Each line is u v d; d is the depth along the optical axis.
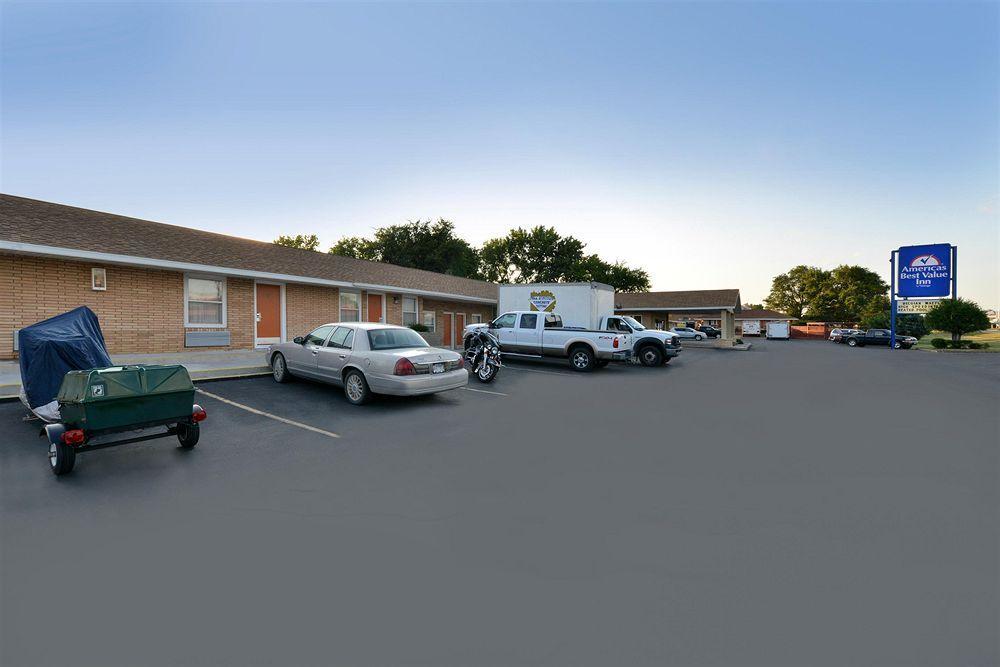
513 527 4.03
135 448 6.11
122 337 12.26
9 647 2.54
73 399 5.18
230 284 14.62
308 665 2.43
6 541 3.68
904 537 3.90
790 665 2.44
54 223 11.80
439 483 5.03
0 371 9.34
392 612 2.87
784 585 3.19
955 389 12.47
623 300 40.31
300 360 10.05
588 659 2.47
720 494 4.80
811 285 95.25
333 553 3.57
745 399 10.55
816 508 4.48
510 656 2.50
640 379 14.15
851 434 7.30
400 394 8.48
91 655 2.49
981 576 3.31
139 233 13.62
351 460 5.75
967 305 32.62
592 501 4.60
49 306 11.01
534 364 17.25
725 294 38.72
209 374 10.48
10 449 5.81
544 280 64.81
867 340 39.12
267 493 4.70
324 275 17.27
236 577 3.24
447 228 54.25
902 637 2.66
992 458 6.06
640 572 3.34
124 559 3.45
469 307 26.41
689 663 2.45
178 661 2.45
